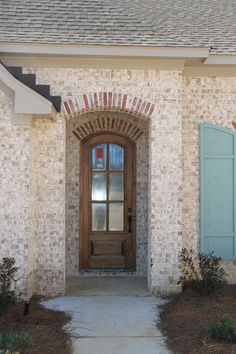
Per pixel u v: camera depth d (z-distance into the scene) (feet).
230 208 22.04
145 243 24.57
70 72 20.45
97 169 25.08
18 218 19.06
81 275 24.30
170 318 16.83
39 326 15.75
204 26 22.91
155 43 20.16
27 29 20.63
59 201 20.22
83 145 24.99
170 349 14.01
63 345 14.21
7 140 19.13
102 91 20.47
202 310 17.25
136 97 20.56
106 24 21.40
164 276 20.30
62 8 22.63
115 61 20.31
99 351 13.88
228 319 14.76
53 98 19.93
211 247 21.93
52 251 20.13
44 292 20.08
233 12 25.79
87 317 17.20
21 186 19.11
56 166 20.29
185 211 21.94
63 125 20.38
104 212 25.08
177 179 20.47
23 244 18.98
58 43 19.42
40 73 20.38
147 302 19.34
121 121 24.29
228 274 21.57
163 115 20.58
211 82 22.11
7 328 15.31
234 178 22.00
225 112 22.13
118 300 19.63
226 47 21.17
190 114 22.07
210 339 14.17
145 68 20.56
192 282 19.42
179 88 20.66
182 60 20.42
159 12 23.94
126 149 25.09
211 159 22.03
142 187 24.71
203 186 21.86
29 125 19.13
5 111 19.19
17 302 18.44
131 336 15.19
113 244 24.93
